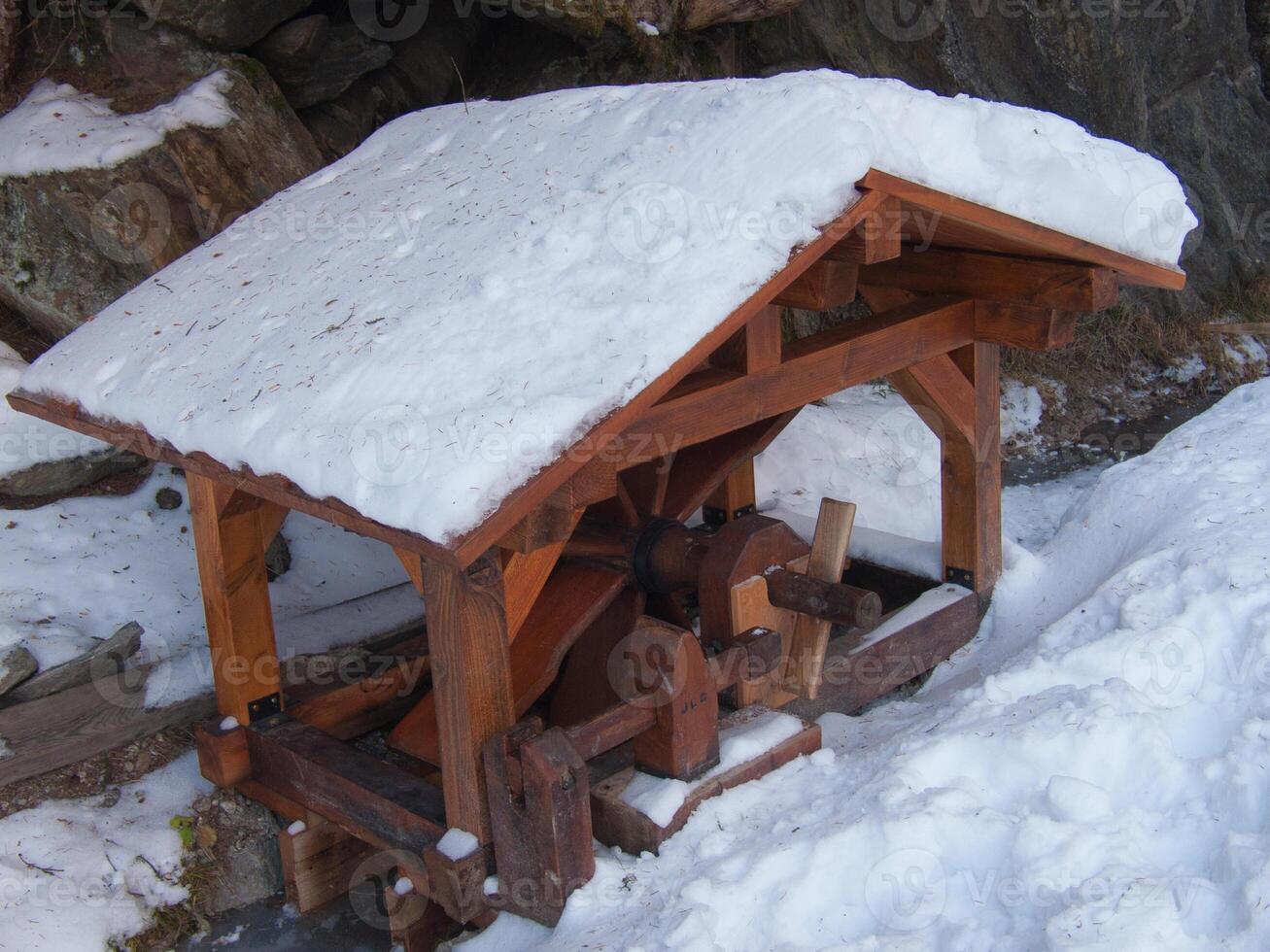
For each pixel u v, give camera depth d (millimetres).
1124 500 4422
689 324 2510
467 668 2691
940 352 3811
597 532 3777
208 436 2871
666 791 2875
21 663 3684
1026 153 3096
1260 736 2799
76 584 4234
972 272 3807
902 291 4141
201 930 3473
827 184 2658
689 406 2951
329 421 2648
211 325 3361
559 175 3221
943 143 2926
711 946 2434
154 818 3580
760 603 3332
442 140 3998
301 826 3471
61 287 4879
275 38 5258
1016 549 4406
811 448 5559
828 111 2758
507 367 2574
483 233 3109
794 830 2766
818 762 3107
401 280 3086
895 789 2797
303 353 2949
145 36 5031
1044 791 2756
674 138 3043
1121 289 7668
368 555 4789
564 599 3676
